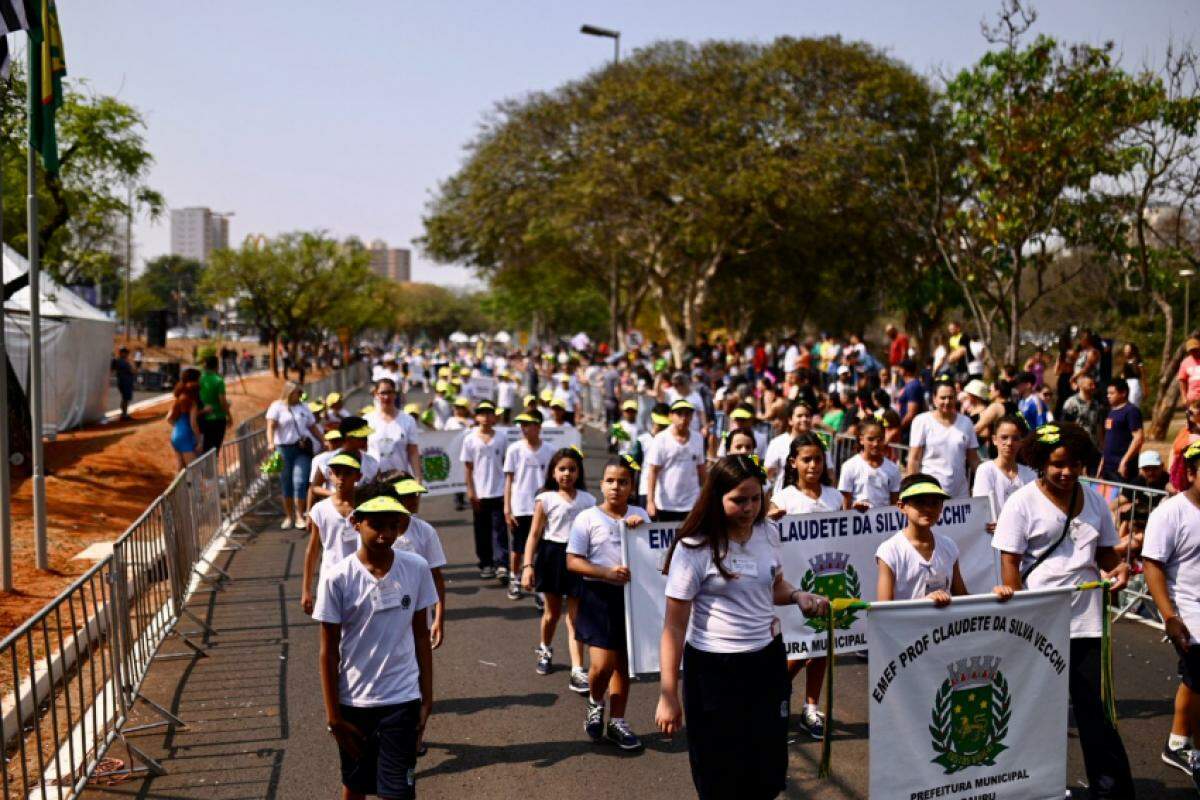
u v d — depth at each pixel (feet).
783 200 102.73
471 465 34.86
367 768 15.20
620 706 20.33
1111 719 16.60
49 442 66.95
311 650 26.61
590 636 20.45
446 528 44.78
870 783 14.53
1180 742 18.69
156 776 18.76
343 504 21.77
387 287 214.48
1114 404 36.76
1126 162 61.21
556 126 126.82
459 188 139.13
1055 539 17.61
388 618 15.06
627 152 112.37
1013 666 15.28
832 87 111.75
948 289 102.83
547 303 234.99
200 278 154.30
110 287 265.54
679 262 134.21
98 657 25.39
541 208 126.00
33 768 18.98
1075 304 116.78
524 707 22.59
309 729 21.04
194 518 33.14
